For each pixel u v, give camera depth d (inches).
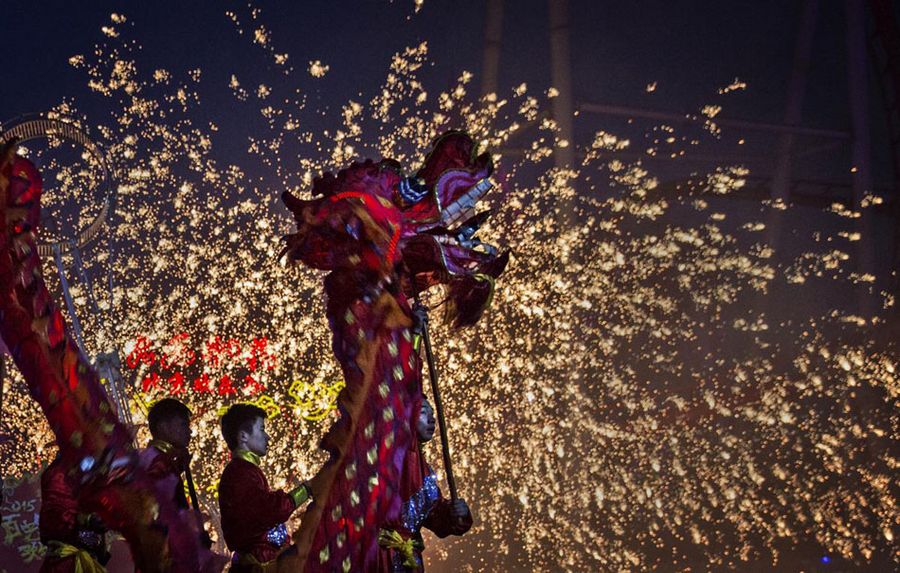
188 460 130.9
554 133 487.5
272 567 78.6
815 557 449.7
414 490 114.9
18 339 65.8
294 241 95.8
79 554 124.0
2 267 66.9
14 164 69.5
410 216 111.0
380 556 108.5
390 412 84.1
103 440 66.4
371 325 87.0
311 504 80.5
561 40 482.6
